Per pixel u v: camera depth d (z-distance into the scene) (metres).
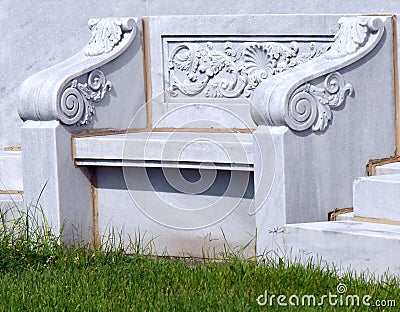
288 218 9.06
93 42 10.62
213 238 9.78
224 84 10.63
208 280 8.45
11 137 12.25
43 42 12.08
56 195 9.98
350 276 8.27
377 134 9.80
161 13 11.55
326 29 10.13
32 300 8.04
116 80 10.55
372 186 8.84
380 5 10.58
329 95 9.38
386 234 8.28
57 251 9.47
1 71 12.25
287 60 10.34
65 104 10.01
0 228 10.23
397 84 9.92
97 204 10.34
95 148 10.05
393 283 7.98
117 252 9.55
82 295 8.12
